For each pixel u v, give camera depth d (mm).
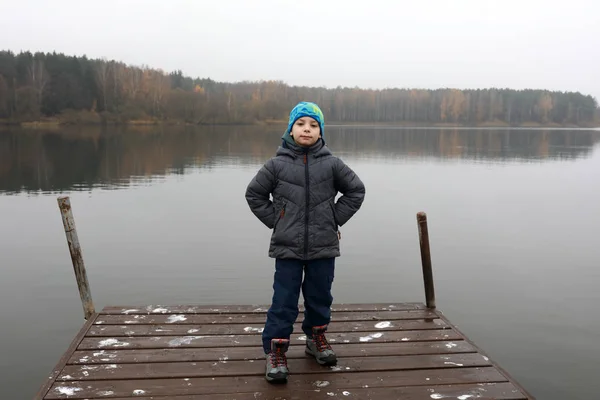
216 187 16297
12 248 8906
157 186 16406
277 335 3098
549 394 4715
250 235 10016
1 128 52875
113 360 3287
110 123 69938
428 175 20719
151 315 4086
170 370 3174
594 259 8859
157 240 9562
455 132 75250
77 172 19719
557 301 6926
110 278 7457
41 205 12781
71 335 5641
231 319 4023
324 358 3232
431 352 3498
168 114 77500
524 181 19234
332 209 3113
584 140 55781
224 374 3135
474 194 15820
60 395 2869
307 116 3057
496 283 7609
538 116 108188
